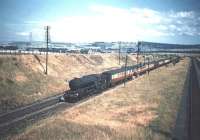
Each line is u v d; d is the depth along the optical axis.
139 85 63.75
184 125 28.70
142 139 23.80
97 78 52.00
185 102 41.91
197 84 64.44
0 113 34.31
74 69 85.81
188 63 153.62
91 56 115.88
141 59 172.12
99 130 26.36
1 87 44.16
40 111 35.97
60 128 27.08
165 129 27.11
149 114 34.75
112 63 126.69
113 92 53.31
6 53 70.19
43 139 23.61
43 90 51.22
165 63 135.12
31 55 69.06
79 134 25.05
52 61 77.25
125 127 28.00
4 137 24.61
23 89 47.69
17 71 53.97
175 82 68.56
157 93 51.28
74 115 33.81
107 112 36.12
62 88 56.72
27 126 28.30
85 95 47.03
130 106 40.00
